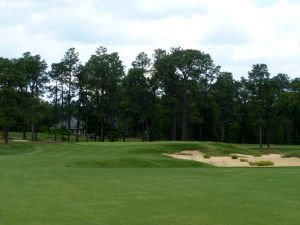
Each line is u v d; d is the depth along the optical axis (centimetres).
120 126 9169
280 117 9156
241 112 10112
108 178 2083
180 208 1264
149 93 8969
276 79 9362
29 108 7719
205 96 9200
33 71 8644
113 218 1128
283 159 4062
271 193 1556
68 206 1295
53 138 9275
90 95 9281
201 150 4325
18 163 3053
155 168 2822
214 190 1638
